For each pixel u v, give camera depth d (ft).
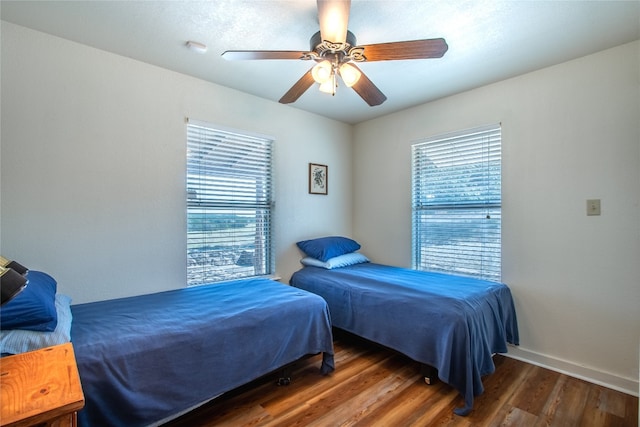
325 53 5.15
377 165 11.62
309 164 11.02
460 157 9.25
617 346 6.53
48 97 6.19
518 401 6.04
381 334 7.31
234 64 7.52
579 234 7.02
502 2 5.18
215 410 5.75
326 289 8.83
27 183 5.98
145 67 7.41
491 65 7.42
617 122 6.54
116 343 4.48
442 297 6.72
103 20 5.76
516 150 7.99
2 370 3.04
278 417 5.56
